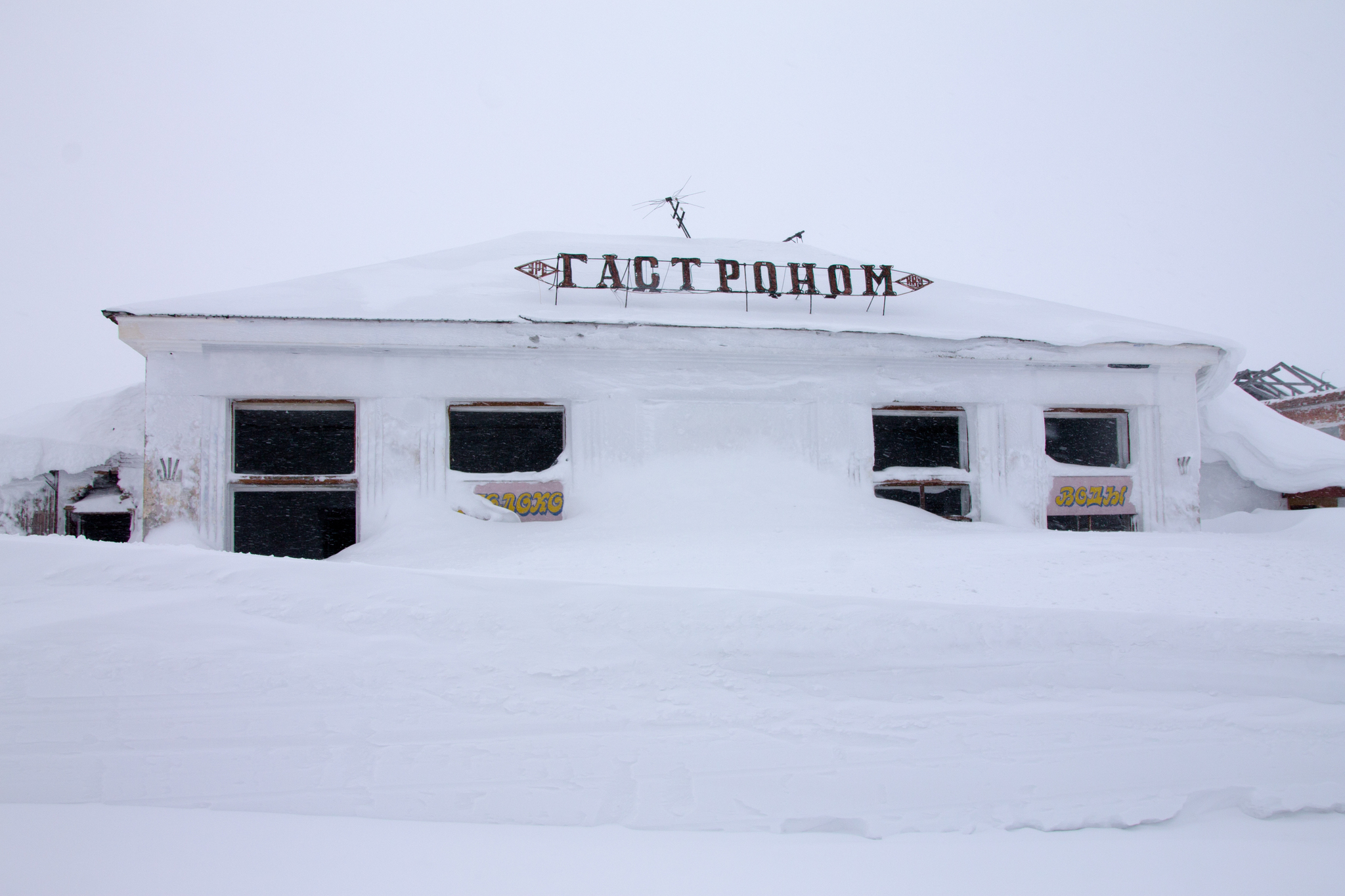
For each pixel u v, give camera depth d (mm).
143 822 3553
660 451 11773
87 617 4328
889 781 4062
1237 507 15977
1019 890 3318
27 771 3781
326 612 4535
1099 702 4539
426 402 11281
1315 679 4684
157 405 10625
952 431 15109
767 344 12055
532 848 3484
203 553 4840
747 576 6188
